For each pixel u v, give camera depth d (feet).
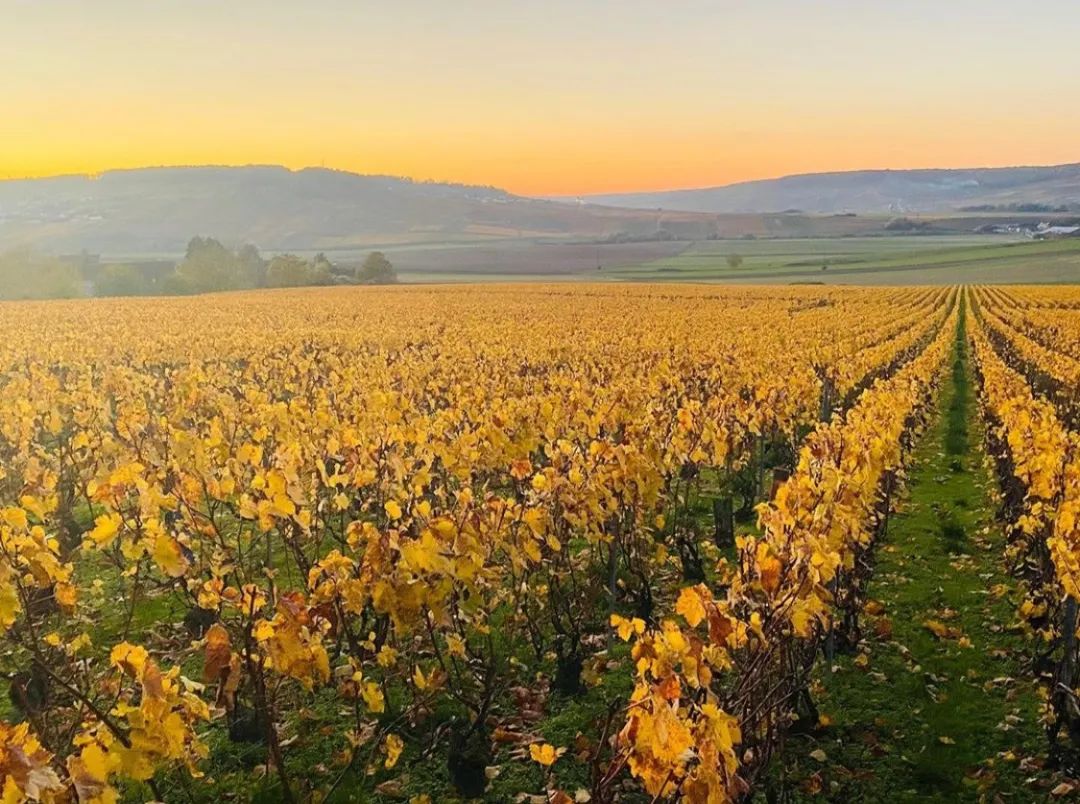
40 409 39.42
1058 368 65.41
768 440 46.50
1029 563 28.94
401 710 20.93
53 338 95.66
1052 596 24.23
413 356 72.23
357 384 47.21
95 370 68.64
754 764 15.81
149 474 23.04
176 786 18.13
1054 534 22.88
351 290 263.90
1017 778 18.83
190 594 22.47
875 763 19.43
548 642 25.12
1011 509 34.32
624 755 11.84
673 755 11.21
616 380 50.06
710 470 47.14
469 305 183.42
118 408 41.45
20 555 17.48
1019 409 39.75
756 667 15.74
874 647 25.52
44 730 15.98
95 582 27.17
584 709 21.39
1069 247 415.44
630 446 24.98
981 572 32.19
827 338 90.02
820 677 23.24
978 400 72.79
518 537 22.09
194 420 35.88
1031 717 21.24
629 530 26.86
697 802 11.36
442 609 17.13
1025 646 25.31
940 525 38.63
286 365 63.77
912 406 49.08
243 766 19.08
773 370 55.57
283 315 151.64
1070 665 20.17
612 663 23.90
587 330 107.04
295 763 18.99
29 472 28.43
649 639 12.50
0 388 54.03
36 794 9.57
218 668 14.53
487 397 43.19
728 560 32.81
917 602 29.22
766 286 264.72
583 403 37.04
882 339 101.30
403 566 16.81
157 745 12.34
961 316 168.96
